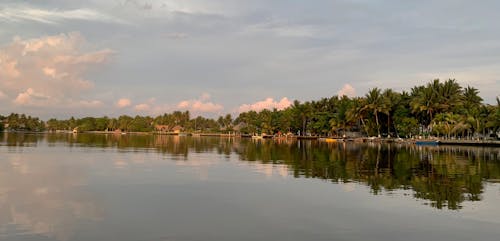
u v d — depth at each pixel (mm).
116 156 50656
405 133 127750
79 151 59656
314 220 17891
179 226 16547
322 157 54375
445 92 116438
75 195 22594
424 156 57750
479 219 18406
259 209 19875
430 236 15789
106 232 15484
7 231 15336
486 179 31406
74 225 16359
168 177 30781
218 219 17797
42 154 51844
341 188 26391
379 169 38375
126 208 19609
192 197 22656
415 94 128875
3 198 21250
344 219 18125
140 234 15312
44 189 24281
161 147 78062
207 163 43188
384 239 15297
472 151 72438
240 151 68625
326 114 161375
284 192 24656
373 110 131375
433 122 114312
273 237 15234
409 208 20469
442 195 24141
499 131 104375
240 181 29188
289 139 168125
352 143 117375
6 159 43094
